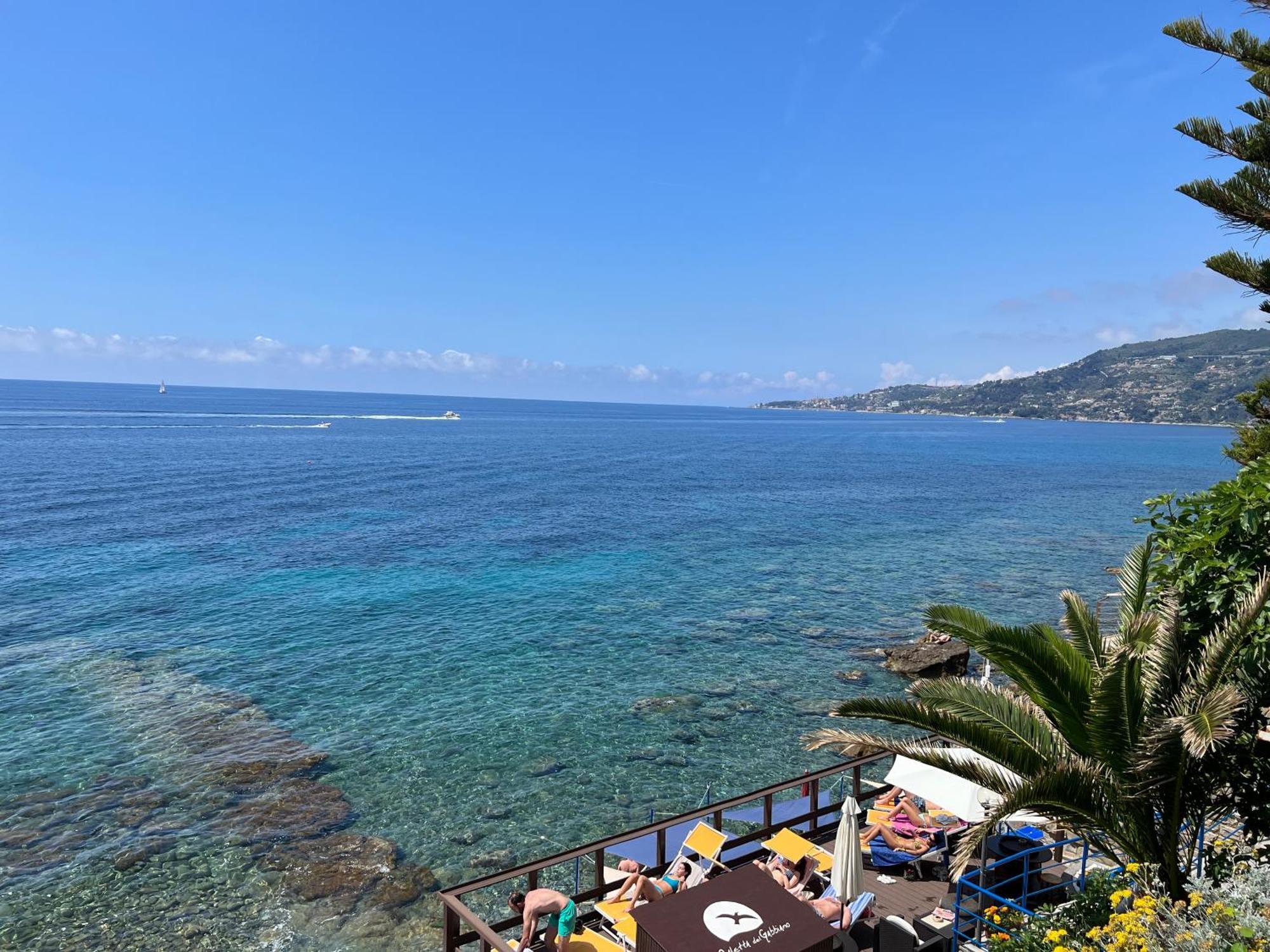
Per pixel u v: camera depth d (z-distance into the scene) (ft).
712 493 278.46
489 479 301.22
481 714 85.15
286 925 51.90
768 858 39.06
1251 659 24.57
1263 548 26.73
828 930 26.00
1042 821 37.06
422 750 76.59
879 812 41.04
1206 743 18.99
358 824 63.93
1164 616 26.20
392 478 293.23
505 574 149.18
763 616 123.65
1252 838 25.84
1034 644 24.30
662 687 93.76
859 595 136.98
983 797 36.52
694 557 166.61
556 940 32.22
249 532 182.39
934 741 40.52
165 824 62.69
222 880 56.29
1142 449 565.53
